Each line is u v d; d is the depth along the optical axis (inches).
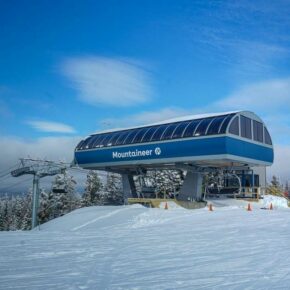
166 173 2201.0
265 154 1363.2
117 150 1421.0
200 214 1062.4
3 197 3063.5
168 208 1232.2
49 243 579.2
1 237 657.6
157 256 453.1
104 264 406.3
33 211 1417.3
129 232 737.6
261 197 1565.0
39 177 1446.9
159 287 302.5
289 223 836.6
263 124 1368.1
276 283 307.7
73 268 386.3
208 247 518.6
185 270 368.5
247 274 345.7
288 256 435.2
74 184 2534.5
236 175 1594.5
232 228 754.8
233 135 1189.7
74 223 1103.0
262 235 637.3
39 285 315.6
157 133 1333.7
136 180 1984.5
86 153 1513.3
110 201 2551.7
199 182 1391.5
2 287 309.6
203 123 1234.6
